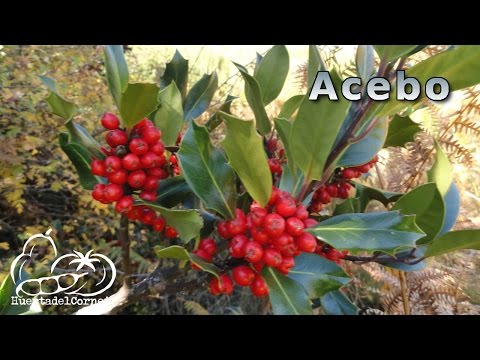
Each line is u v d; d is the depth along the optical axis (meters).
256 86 1.45
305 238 1.22
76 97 3.58
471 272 2.47
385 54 1.16
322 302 1.59
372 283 2.91
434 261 2.61
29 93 3.34
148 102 1.22
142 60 4.44
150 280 1.54
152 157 1.33
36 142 3.34
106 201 1.35
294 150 1.23
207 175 1.33
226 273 1.36
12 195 3.19
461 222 2.52
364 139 1.51
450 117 2.51
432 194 1.41
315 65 1.38
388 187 2.54
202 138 1.35
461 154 2.30
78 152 1.54
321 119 1.14
